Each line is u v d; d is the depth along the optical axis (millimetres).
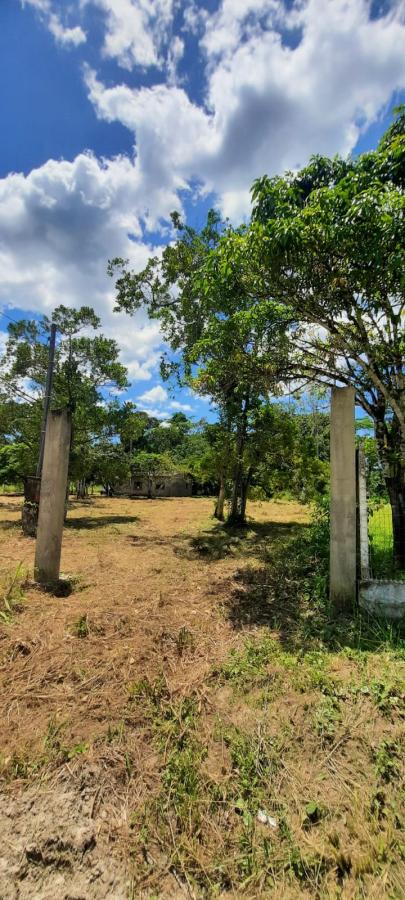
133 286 10539
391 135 4215
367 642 3293
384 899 1426
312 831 1680
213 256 4691
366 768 1991
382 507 5559
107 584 5023
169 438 40844
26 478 8562
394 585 3732
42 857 1563
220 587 4949
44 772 1968
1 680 2748
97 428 11664
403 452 4812
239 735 2225
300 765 2020
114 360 11727
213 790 1870
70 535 8945
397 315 4445
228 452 10797
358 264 3777
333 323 4855
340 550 3893
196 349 6312
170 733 2242
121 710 2436
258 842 1630
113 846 1613
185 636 3439
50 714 2400
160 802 1809
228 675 2836
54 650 3180
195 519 12398
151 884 1477
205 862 1553
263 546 7617
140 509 16203
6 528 9461
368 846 1597
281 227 3645
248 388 8719
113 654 3117
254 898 1436
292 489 10938
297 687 2658
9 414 11359
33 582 4723
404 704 2418
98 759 2053
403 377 4723
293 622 3785
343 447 3918
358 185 3775
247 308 5715
